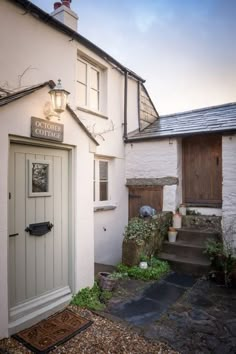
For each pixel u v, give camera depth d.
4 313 2.85
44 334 2.96
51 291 3.67
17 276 3.21
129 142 7.20
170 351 2.67
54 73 4.81
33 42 4.40
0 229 2.83
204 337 2.96
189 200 7.02
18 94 3.06
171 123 7.88
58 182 3.83
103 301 3.86
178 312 3.58
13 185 3.19
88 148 4.20
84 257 4.09
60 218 3.86
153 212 6.34
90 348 2.70
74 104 5.33
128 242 5.22
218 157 6.62
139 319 3.36
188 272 5.23
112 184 6.89
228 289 4.44
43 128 3.34
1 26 3.88
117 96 6.92
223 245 5.34
